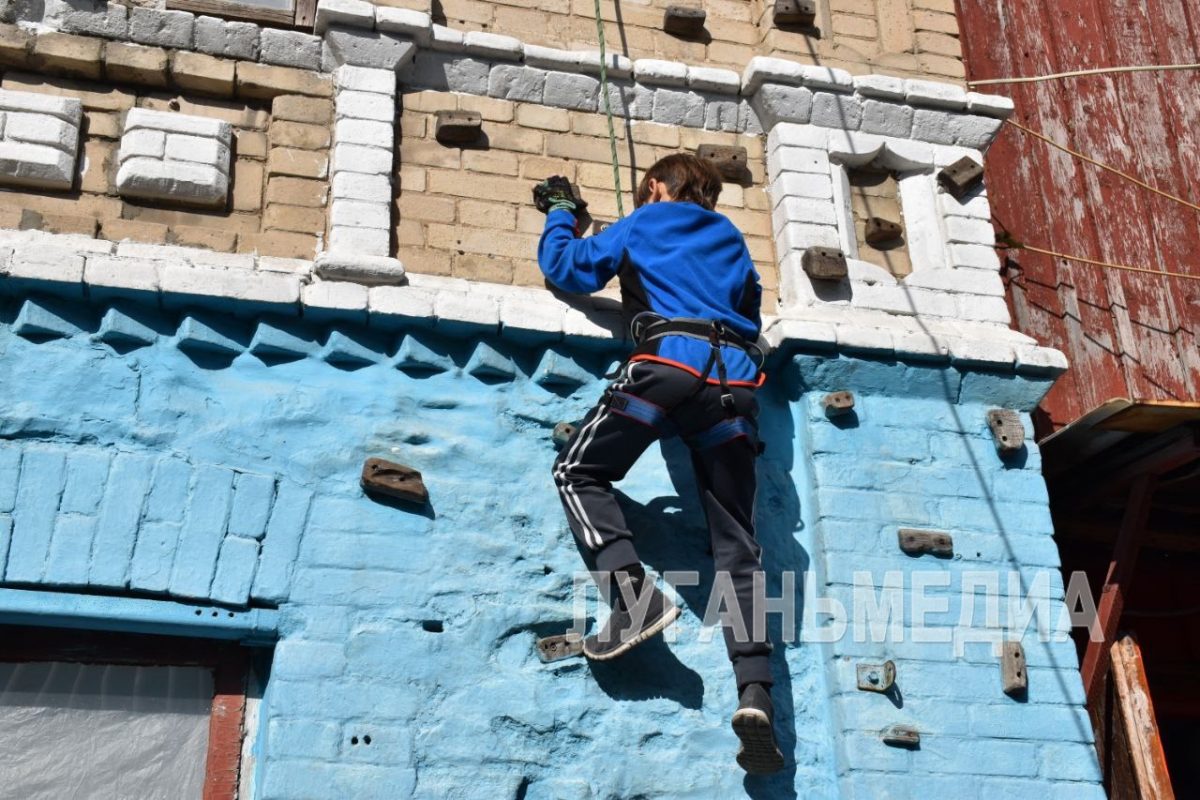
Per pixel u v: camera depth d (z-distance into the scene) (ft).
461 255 17.57
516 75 18.72
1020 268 23.90
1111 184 25.11
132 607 14.56
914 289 18.65
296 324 16.30
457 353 16.78
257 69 17.74
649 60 19.16
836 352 17.51
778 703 15.92
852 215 19.24
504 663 15.46
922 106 19.74
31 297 15.47
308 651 14.88
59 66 17.07
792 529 16.92
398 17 18.04
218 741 14.71
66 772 14.32
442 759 14.78
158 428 15.38
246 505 15.28
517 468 16.42
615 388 15.58
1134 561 19.24
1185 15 26.91
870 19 20.57
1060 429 21.42
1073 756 16.08
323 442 15.87
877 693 15.94
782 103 19.21
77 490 14.83
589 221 18.35
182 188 16.78
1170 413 18.30
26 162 16.33
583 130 18.88
